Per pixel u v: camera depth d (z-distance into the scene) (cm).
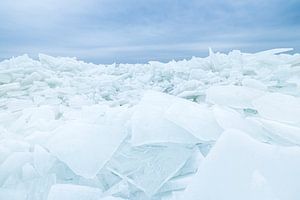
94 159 268
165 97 354
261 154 194
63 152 277
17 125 396
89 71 982
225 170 192
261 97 335
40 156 285
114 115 368
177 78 816
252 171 187
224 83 639
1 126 403
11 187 262
